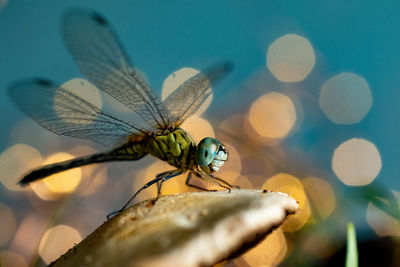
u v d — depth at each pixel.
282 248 0.23
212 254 0.18
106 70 0.22
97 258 0.18
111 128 0.22
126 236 0.18
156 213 0.18
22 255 0.24
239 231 0.18
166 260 0.17
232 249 0.18
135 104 0.22
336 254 0.22
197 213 0.18
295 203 0.19
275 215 0.18
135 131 0.22
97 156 0.22
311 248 0.23
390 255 0.22
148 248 0.18
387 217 0.23
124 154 0.22
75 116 0.22
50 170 0.22
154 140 0.21
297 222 0.23
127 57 0.21
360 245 0.22
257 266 0.23
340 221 0.23
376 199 0.23
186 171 0.21
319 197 0.24
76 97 0.22
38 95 0.22
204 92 0.22
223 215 0.18
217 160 0.21
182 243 0.18
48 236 0.24
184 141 0.21
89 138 0.22
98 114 0.22
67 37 0.21
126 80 0.22
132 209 0.19
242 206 0.18
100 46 0.21
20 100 0.22
